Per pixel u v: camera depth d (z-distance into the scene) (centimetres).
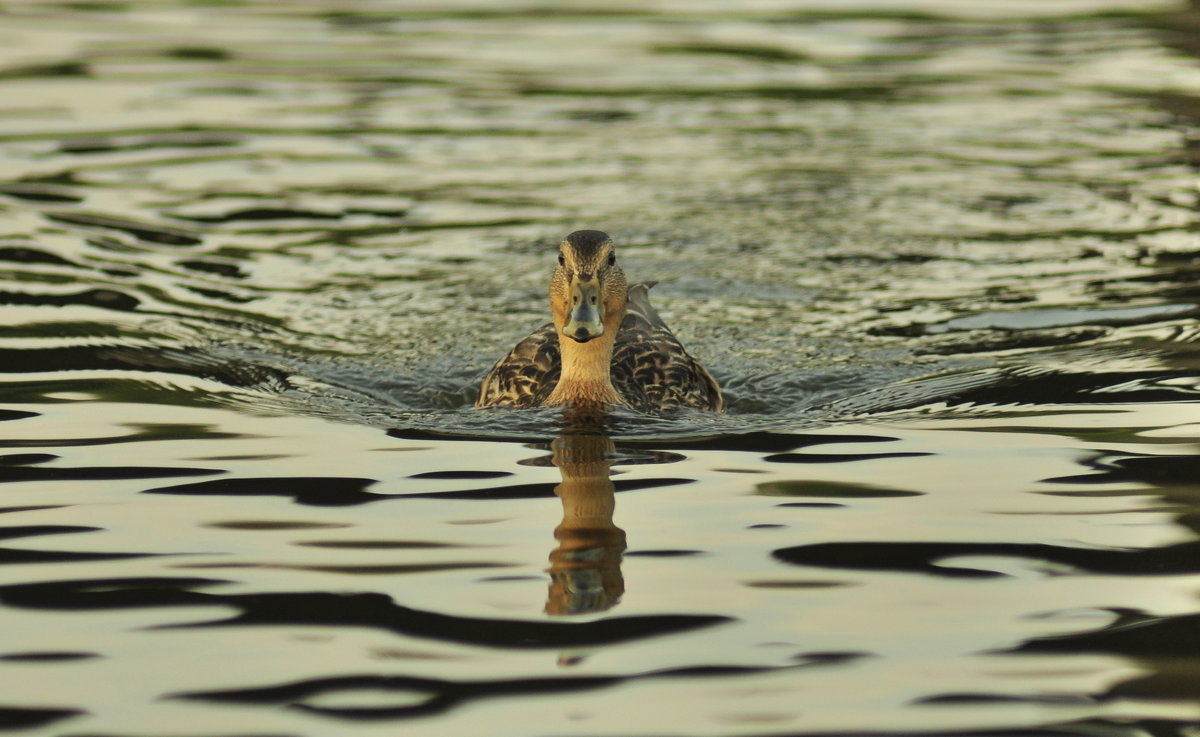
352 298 1599
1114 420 1152
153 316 1487
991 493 992
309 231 1825
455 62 2698
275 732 685
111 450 1096
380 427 1194
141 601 827
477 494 1010
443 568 873
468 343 1478
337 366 1387
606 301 1273
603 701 714
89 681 734
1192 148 2194
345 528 938
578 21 3044
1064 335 1431
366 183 2031
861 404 1258
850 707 707
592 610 814
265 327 1489
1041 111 2406
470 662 756
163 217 1847
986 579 852
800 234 1845
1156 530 916
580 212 1934
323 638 782
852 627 792
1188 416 1150
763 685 730
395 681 735
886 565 873
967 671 743
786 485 1025
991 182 2050
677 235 1847
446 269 1712
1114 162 2133
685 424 1209
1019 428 1146
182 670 746
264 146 2184
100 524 941
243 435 1148
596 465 1084
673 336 1409
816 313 1563
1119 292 1573
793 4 3219
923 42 2875
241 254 1723
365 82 2553
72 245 1712
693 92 2525
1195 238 1775
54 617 805
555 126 2331
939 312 1545
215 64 2661
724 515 962
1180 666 742
